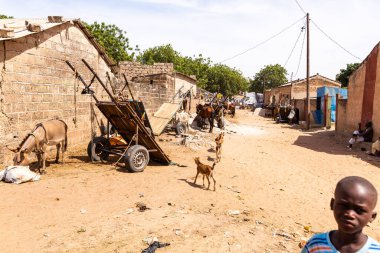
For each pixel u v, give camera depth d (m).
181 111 20.62
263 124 34.00
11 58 10.34
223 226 6.80
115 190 8.76
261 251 5.80
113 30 52.28
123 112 10.97
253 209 8.37
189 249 5.65
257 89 104.06
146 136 11.42
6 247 5.43
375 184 12.16
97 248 5.53
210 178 10.95
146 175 10.52
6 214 6.70
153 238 5.91
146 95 23.48
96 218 6.78
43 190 8.30
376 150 17.50
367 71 20.86
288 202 9.48
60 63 13.31
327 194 10.68
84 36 15.37
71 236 5.92
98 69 17.09
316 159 16.42
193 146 16.69
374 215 1.85
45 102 12.30
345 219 1.79
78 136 15.00
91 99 16.14
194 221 6.94
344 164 15.43
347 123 23.81
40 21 13.37
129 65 32.12
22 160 9.16
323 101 32.41
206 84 79.75
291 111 35.34
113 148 12.30
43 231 6.07
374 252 1.80
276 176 12.46
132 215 7.04
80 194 8.25
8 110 10.27
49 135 10.15
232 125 28.61
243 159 15.07
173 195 8.67
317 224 7.99
